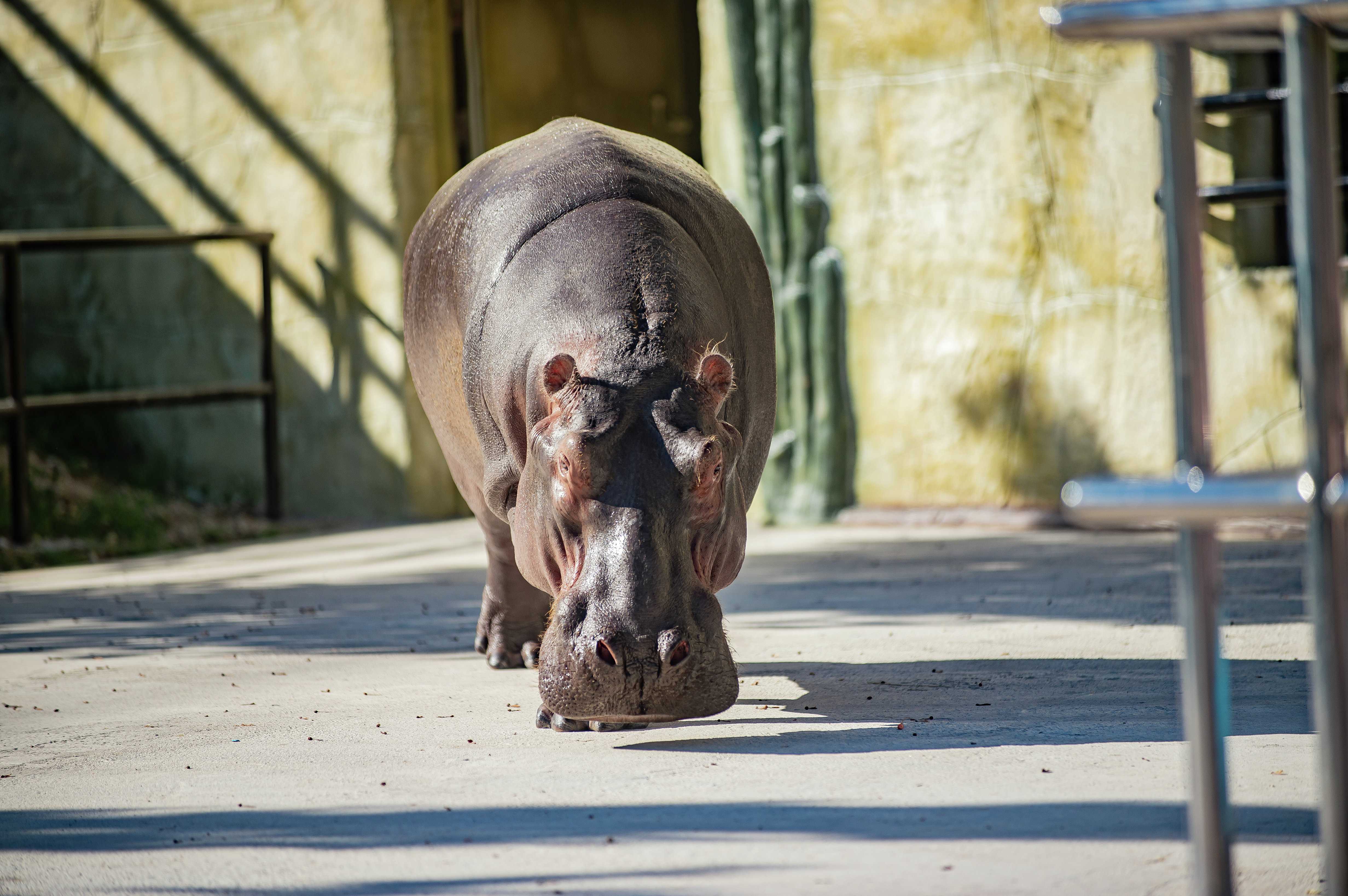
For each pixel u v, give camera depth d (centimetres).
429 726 1988
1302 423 3859
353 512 5009
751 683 2239
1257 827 1394
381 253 4916
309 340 5056
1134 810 1455
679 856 1343
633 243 1989
